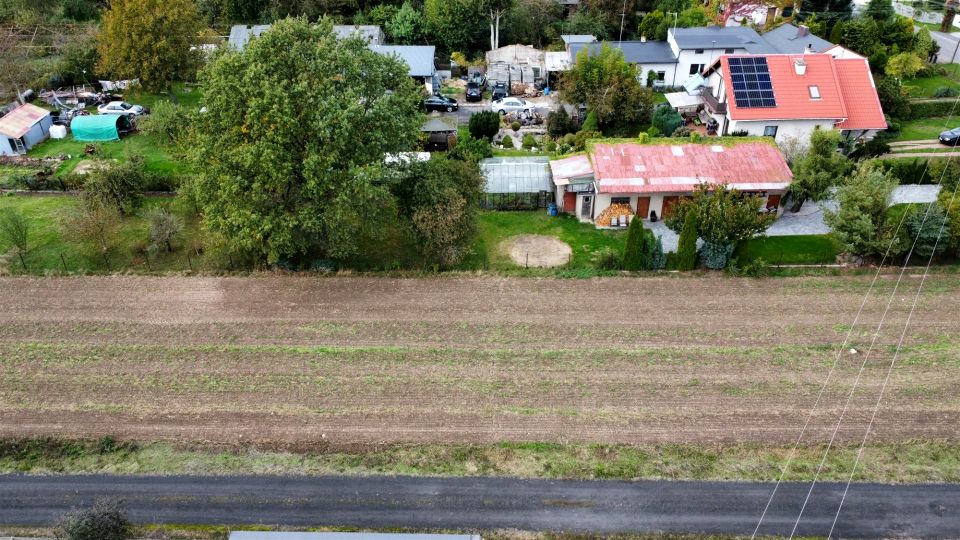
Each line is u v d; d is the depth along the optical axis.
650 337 42.56
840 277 48.00
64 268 48.56
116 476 33.22
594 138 58.75
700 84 72.31
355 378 39.22
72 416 36.47
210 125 45.12
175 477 33.19
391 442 35.19
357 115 43.16
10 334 42.34
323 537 27.64
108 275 48.06
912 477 33.41
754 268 48.22
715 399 37.88
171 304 45.25
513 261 50.06
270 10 93.38
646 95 66.56
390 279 47.97
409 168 47.56
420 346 41.72
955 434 35.69
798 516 31.56
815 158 51.88
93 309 44.72
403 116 46.69
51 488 32.66
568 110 72.06
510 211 56.62
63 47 80.00
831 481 33.22
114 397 37.75
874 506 32.00
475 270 48.88
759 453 34.66
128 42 66.38
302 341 42.06
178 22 68.75
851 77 64.19
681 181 53.34
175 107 59.91
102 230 49.19
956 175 52.84
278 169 43.12
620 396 38.12
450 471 33.72
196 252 50.59
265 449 34.72
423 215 46.19
